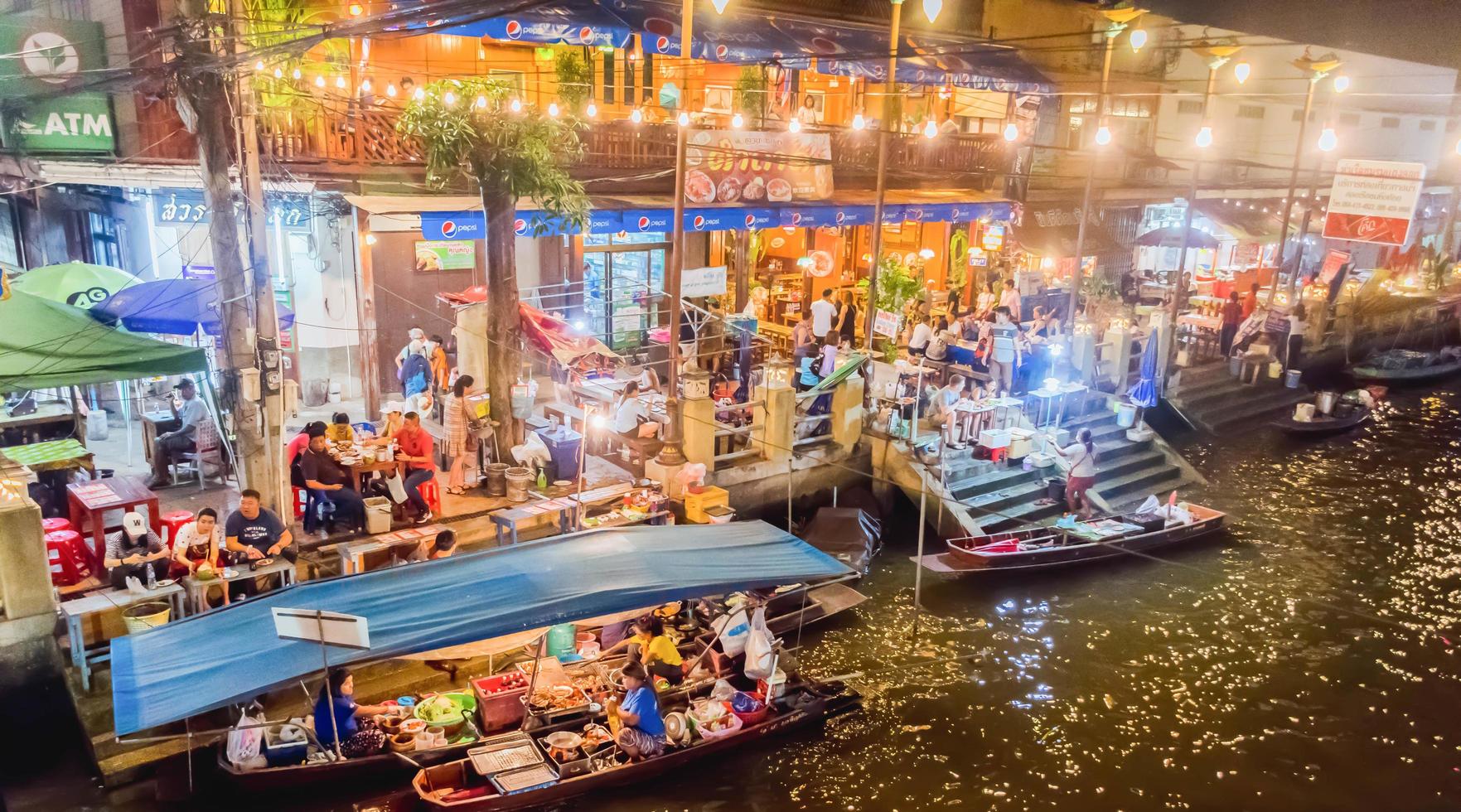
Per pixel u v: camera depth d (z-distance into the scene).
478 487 15.48
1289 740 12.79
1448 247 40.16
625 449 17.09
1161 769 12.16
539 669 12.63
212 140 11.55
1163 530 17.80
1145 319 26.98
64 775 10.81
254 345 12.37
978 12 28.14
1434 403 28.48
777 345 24.23
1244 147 36.09
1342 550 18.36
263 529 12.21
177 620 11.40
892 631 15.05
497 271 15.30
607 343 21.81
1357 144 37.69
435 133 13.80
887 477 18.75
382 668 12.66
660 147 21.08
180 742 10.99
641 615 13.46
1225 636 15.24
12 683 11.22
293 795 10.62
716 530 13.51
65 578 11.95
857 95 26.94
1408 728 13.09
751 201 21.45
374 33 8.70
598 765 11.25
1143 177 32.66
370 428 15.05
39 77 13.70
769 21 24.02
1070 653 14.66
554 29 19.19
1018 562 16.48
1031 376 21.38
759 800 11.34
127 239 17.98
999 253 29.28
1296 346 27.30
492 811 10.55
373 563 13.08
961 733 12.73
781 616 14.66
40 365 11.46
